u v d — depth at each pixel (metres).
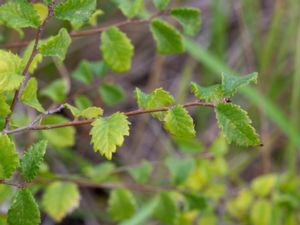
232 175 0.70
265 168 0.76
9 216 0.28
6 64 0.29
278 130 0.80
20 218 0.28
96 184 0.50
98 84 0.49
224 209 0.60
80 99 0.47
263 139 0.75
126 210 0.50
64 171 0.68
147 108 0.30
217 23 0.77
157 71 0.78
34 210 0.28
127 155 0.77
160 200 0.50
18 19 0.29
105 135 0.28
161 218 0.51
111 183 0.52
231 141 0.28
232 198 0.60
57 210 0.49
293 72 0.80
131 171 0.52
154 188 0.51
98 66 0.49
